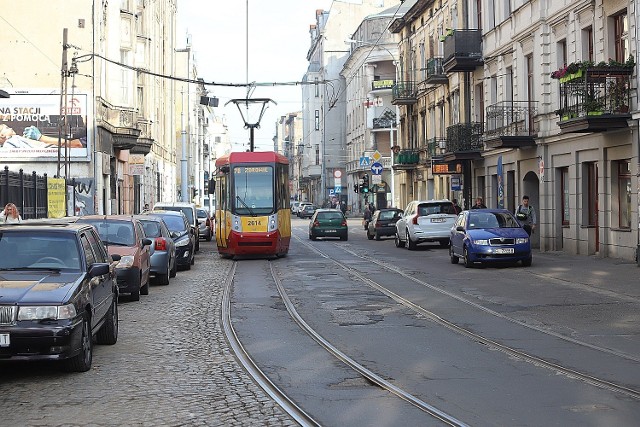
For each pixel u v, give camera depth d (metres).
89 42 38.09
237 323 14.59
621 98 23.58
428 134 52.38
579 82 24.27
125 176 47.84
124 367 10.68
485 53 38.09
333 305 16.86
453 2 44.47
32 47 37.97
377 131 77.56
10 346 9.53
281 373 10.16
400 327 13.86
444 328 13.70
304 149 122.56
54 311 9.70
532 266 24.73
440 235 34.84
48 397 9.02
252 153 30.25
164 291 20.05
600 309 15.60
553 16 29.41
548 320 14.38
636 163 23.53
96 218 18.98
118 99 43.59
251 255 31.36
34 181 28.45
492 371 10.09
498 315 15.07
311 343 12.40
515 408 8.15
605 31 25.28
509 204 35.84
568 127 25.14
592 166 27.66
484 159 39.03
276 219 29.70
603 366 10.31
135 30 46.50
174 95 75.06
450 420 7.67
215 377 9.98
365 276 22.97
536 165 31.81
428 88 51.41
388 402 8.55
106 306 11.87
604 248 26.03
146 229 22.25
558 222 30.33
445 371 10.12
